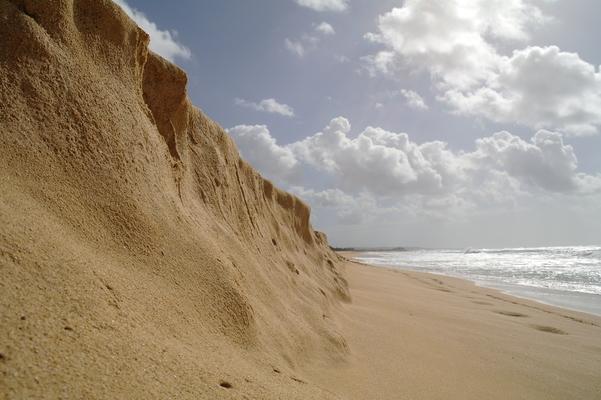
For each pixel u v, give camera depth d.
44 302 2.69
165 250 4.50
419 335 10.59
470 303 19.17
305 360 6.11
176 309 3.94
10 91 3.93
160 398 2.57
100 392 2.33
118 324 3.03
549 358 10.30
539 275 37.53
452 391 6.80
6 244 2.81
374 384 6.20
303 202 19.38
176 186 5.99
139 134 5.15
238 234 7.79
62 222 3.58
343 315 10.76
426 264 56.78
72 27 4.83
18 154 3.67
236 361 3.96
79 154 4.20
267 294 6.76
